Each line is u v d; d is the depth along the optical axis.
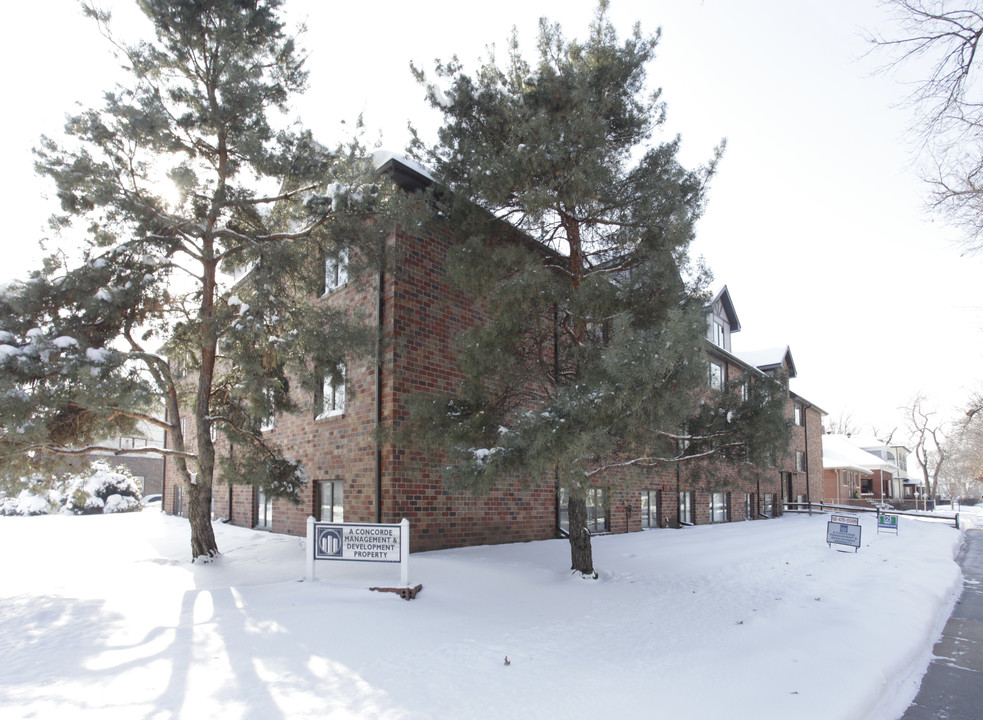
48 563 10.12
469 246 8.72
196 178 8.89
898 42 7.41
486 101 9.08
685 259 7.95
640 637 6.44
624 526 16.94
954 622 8.84
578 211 8.77
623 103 8.87
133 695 4.39
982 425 39.19
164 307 9.62
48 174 8.18
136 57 8.82
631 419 6.73
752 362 31.97
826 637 6.59
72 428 9.15
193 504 9.87
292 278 9.41
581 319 8.57
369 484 11.00
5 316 8.02
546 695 4.67
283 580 8.47
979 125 7.82
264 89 9.24
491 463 7.31
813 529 20.00
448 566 9.26
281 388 9.80
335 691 4.60
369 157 9.37
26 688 4.49
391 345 10.54
